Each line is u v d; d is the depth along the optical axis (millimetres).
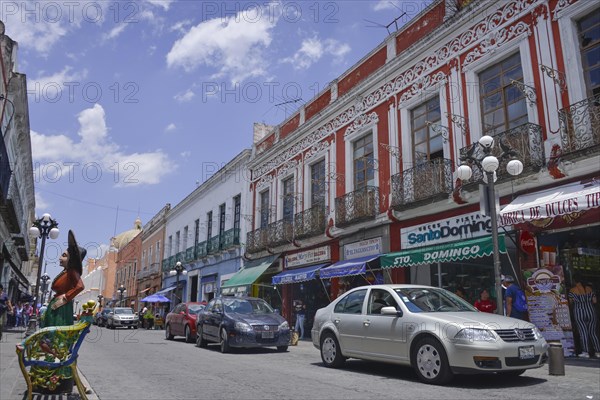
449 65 13883
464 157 10469
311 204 20312
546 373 7883
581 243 10906
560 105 10695
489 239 10984
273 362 10211
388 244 15164
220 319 12961
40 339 5035
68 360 5148
